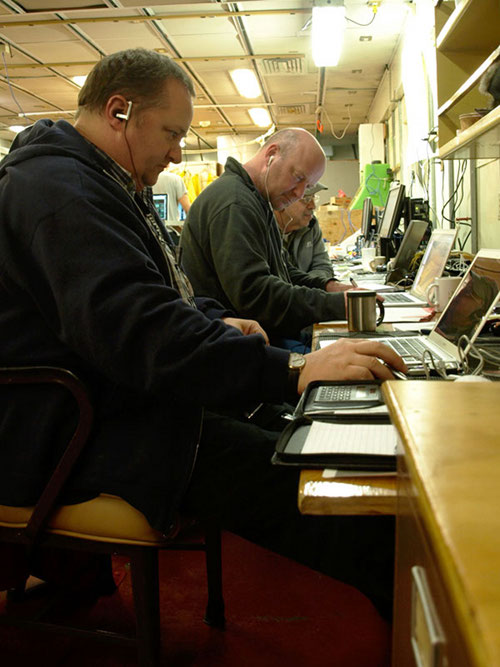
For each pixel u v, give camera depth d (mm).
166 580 1604
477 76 1695
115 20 4910
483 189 2732
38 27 5059
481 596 222
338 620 1390
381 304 1764
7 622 1094
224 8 4758
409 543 409
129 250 905
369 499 590
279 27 5250
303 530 948
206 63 6398
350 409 792
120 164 1130
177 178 4945
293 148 2068
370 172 5730
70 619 1422
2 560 1104
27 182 912
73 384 920
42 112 8836
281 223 3322
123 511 929
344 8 4473
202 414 1059
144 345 879
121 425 953
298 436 733
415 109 4500
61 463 923
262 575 1620
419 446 386
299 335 2273
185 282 1407
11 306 956
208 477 1006
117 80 1066
